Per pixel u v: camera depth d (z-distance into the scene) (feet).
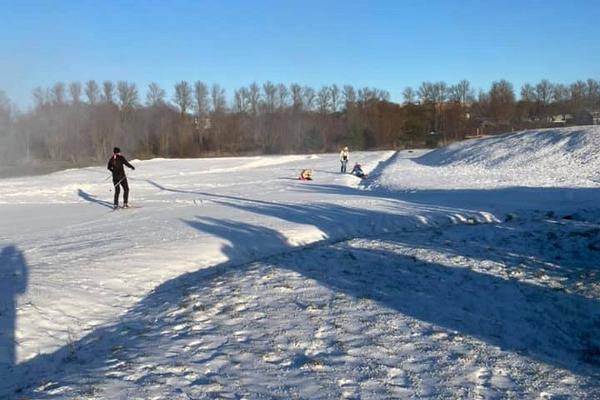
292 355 20.67
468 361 19.97
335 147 312.71
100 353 21.88
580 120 316.19
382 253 38.01
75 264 35.32
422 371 19.13
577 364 19.97
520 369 19.34
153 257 37.29
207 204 68.64
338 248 40.11
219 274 33.76
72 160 223.92
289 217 55.26
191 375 18.98
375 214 56.18
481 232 45.50
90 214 62.59
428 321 24.34
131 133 279.28
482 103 344.69
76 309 27.12
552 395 17.33
